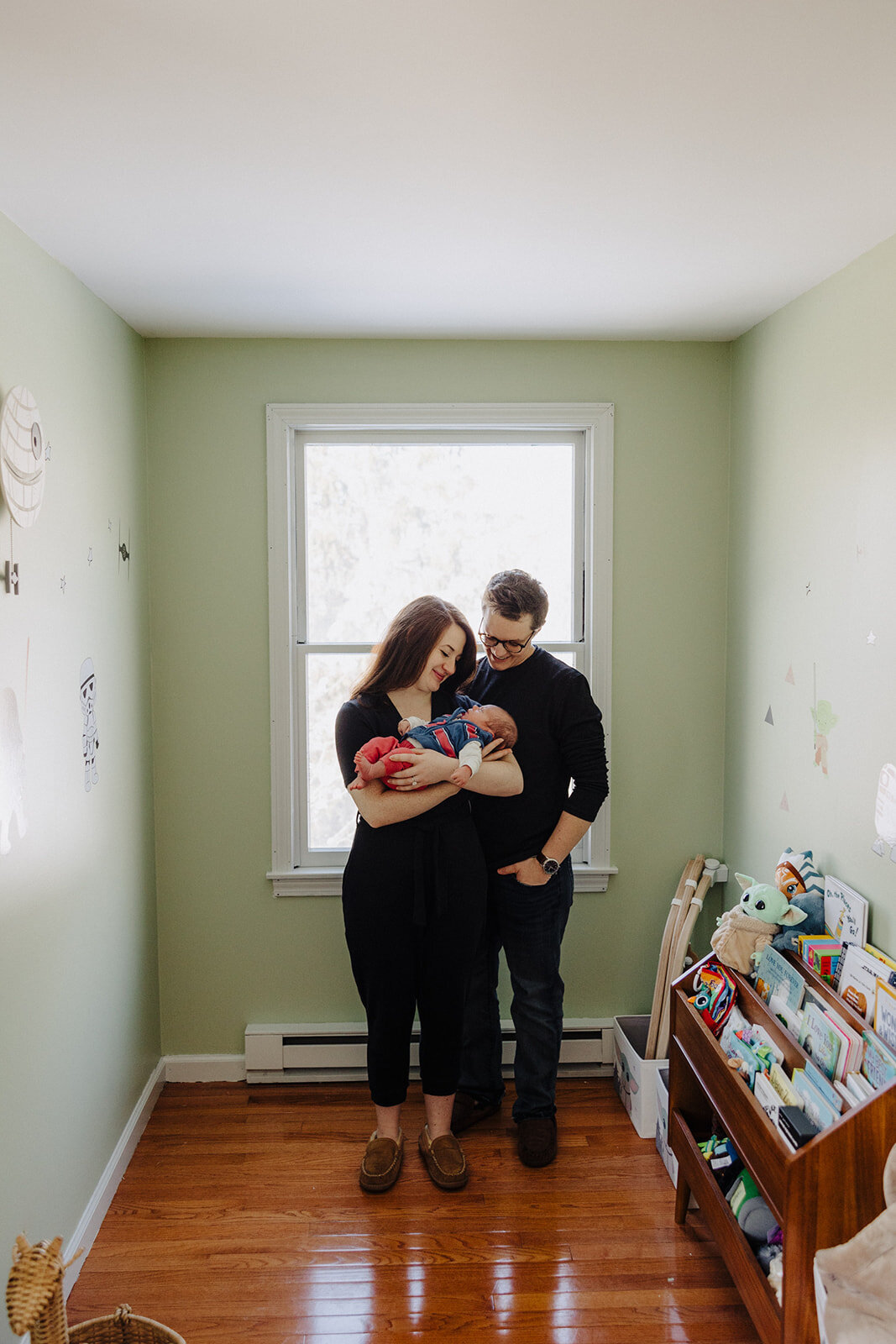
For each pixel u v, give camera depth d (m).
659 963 2.62
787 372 2.35
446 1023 2.22
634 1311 1.87
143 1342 1.41
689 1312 1.87
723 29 1.18
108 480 2.31
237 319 2.46
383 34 1.18
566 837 2.26
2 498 1.66
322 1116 2.59
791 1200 1.47
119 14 1.13
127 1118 2.41
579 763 2.27
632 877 2.83
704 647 2.79
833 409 2.11
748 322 2.52
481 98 1.35
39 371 1.88
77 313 2.11
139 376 2.59
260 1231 2.11
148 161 1.55
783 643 2.38
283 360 2.66
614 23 1.16
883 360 1.91
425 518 2.77
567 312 2.42
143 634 2.62
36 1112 1.80
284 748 2.73
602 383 2.71
